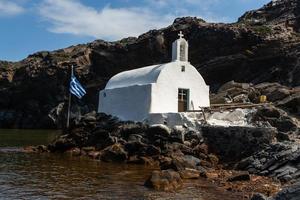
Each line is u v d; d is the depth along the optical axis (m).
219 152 29.69
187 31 83.75
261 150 26.98
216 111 33.88
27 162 30.17
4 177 23.30
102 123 37.34
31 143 48.59
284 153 24.08
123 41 99.81
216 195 19.17
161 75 36.62
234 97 47.44
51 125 89.62
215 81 75.44
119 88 40.69
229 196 18.98
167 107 36.72
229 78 74.38
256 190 19.98
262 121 32.66
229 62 73.75
